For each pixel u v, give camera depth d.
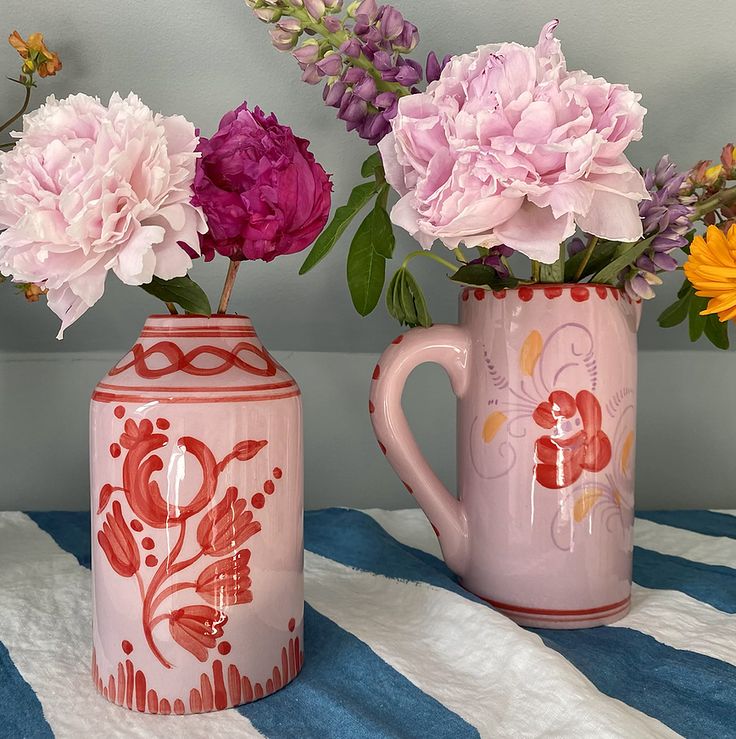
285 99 0.81
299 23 0.60
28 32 0.73
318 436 1.10
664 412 1.13
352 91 0.62
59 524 0.90
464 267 0.62
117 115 0.48
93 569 0.54
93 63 0.77
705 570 0.78
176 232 0.47
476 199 0.49
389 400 0.67
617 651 0.59
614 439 0.64
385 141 0.56
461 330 0.68
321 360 1.10
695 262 0.52
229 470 0.50
